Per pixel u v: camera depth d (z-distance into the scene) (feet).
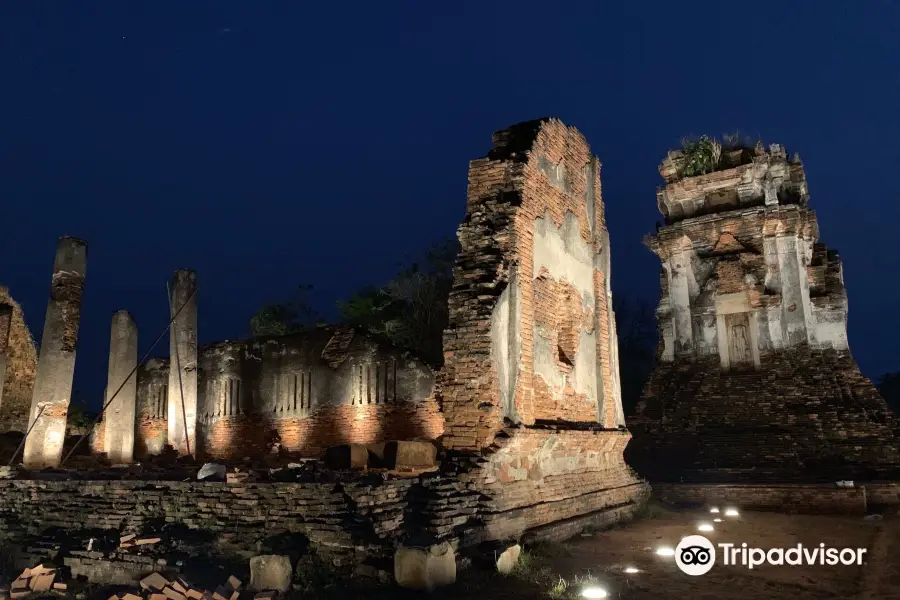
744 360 93.45
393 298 102.27
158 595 29.22
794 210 91.76
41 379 63.52
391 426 71.72
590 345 58.29
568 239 55.57
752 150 98.99
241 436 84.28
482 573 31.86
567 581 31.83
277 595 29.55
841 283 92.22
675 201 101.71
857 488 59.26
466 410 41.86
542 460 46.37
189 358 75.36
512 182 47.80
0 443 77.20
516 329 44.34
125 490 40.93
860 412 79.51
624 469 61.16
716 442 82.02
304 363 80.69
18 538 41.27
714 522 53.31
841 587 31.91
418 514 34.96
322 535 32.17
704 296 96.48
